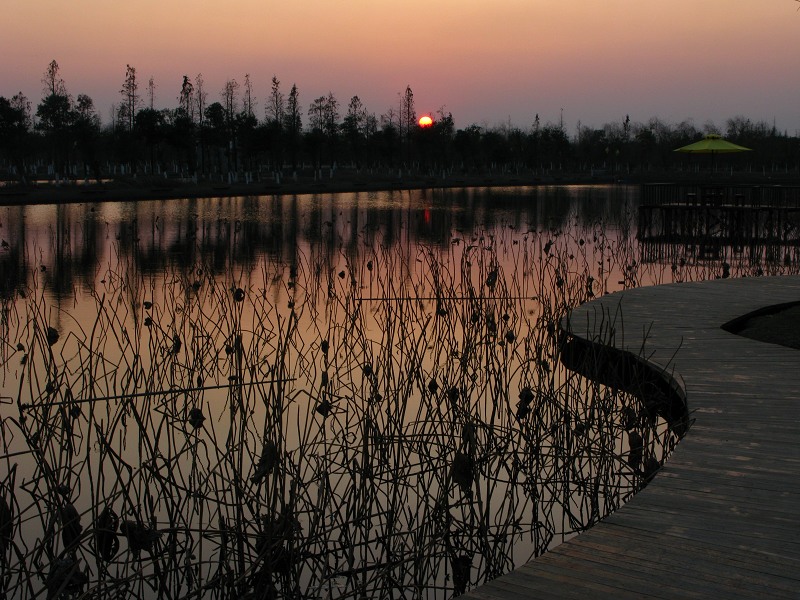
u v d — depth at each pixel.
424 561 3.25
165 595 3.17
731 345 5.46
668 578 2.29
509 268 11.62
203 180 38.78
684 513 2.74
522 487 3.96
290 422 4.85
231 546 3.31
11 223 18.45
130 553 3.38
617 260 12.98
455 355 5.62
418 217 21.12
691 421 3.81
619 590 2.23
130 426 4.76
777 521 2.67
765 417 3.87
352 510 3.53
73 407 4.22
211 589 3.13
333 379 5.59
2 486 3.13
